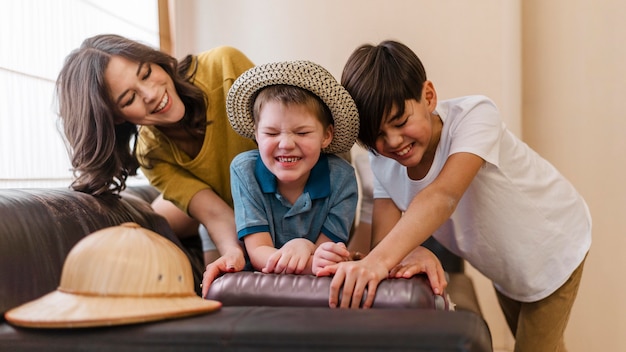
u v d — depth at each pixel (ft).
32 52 4.95
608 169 5.81
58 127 4.76
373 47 4.02
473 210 4.49
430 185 3.71
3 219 3.40
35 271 3.37
